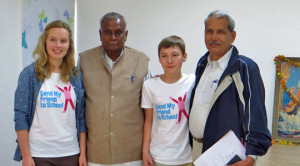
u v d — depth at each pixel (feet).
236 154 3.88
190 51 9.47
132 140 5.23
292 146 8.87
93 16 9.88
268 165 7.33
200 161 4.00
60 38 4.68
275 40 9.10
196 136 4.70
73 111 4.89
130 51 5.51
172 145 4.86
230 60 4.23
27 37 7.30
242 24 9.20
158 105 5.01
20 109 4.50
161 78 5.24
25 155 4.45
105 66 5.22
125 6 9.66
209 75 4.53
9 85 6.70
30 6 7.39
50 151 4.57
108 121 5.09
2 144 6.59
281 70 9.10
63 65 4.95
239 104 4.02
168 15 9.48
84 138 5.18
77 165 4.97
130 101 5.24
